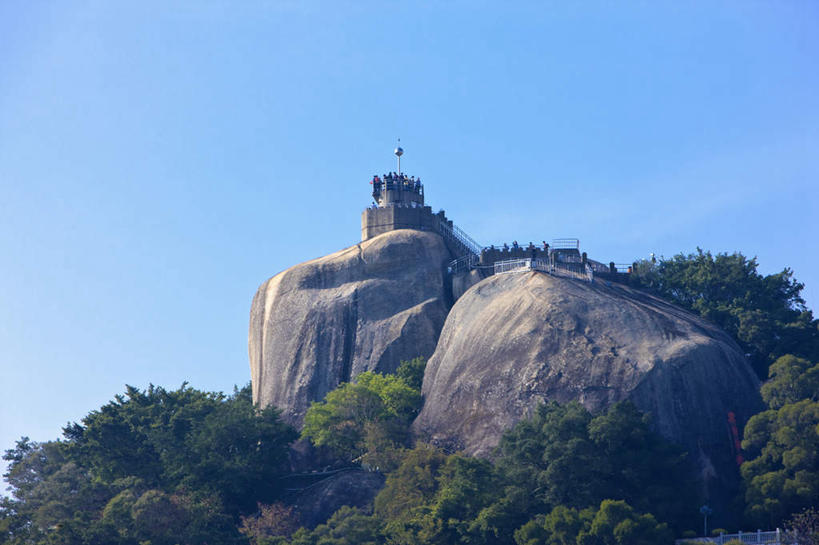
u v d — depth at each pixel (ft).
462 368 618.03
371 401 630.74
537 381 576.61
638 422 516.73
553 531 467.11
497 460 538.06
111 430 650.02
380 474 598.75
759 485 502.79
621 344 577.43
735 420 554.46
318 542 519.19
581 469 492.95
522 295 628.69
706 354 569.23
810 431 505.25
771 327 652.89
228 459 605.31
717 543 468.34
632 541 451.53
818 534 455.22
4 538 590.14
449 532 495.00
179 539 551.59
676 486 506.07
